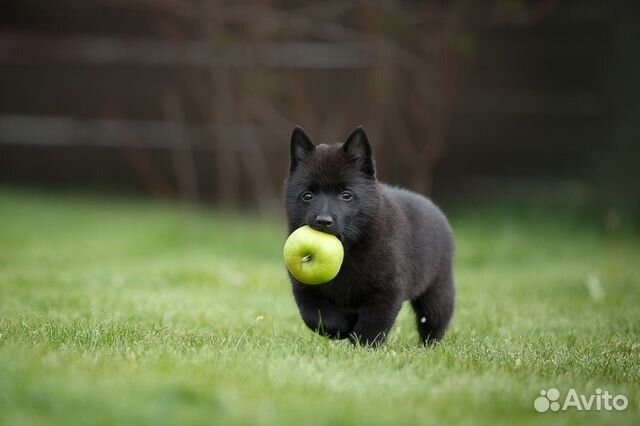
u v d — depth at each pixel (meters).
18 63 18.91
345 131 15.50
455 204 16.91
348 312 6.37
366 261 6.04
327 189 6.06
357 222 6.01
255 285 9.55
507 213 15.73
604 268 11.35
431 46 14.63
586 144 16.59
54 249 12.38
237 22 15.02
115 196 18.84
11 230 14.23
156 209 17.14
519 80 16.70
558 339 6.66
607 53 16.25
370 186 6.12
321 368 4.93
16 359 4.57
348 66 16.73
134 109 18.52
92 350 5.26
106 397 4.02
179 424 3.79
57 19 18.64
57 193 18.92
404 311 7.96
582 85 16.53
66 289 8.76
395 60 14.82
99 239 13.65
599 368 5.43
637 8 15.47
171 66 18.25
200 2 14.19
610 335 6.93
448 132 16.89
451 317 7.07
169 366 4.80
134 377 4.49
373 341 6.04
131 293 8.62
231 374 4.66
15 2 18.66
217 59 14.95
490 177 16.95
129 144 18.41
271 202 15.97
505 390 4.59
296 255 5.72
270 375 4.68
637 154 15.31
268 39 15.92
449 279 7.02
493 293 9.21
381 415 4.04
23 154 19.23
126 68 18.48
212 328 6.82
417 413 4.10
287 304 8.27
